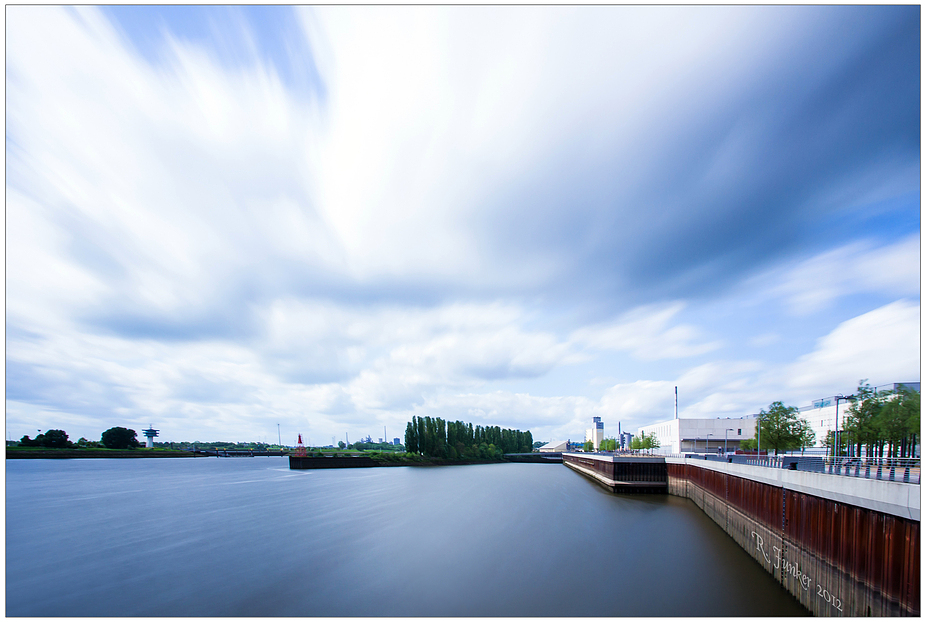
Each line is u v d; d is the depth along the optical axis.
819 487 22.14
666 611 22.28
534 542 34.66
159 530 41.66
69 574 29.36
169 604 24.31
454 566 28.98
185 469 127.38
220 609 23.50
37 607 24.48
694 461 56.69
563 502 55.59
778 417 52.84
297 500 59.06
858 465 21.73
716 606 22.86
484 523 41.81
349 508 51.66
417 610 22.72
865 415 40.91
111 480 91.81
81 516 49.41
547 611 22.31
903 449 38.62
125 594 25.84
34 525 44.91
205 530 41.19
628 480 67.75
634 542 35.09
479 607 22.91
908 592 16.45
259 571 28.92
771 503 28.05
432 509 50.06
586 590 24.86
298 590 25.59
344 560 30.66
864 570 18.70
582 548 33.00
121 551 34.50
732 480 37.56
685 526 41.81
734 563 30.02
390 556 31.33
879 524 18.05
